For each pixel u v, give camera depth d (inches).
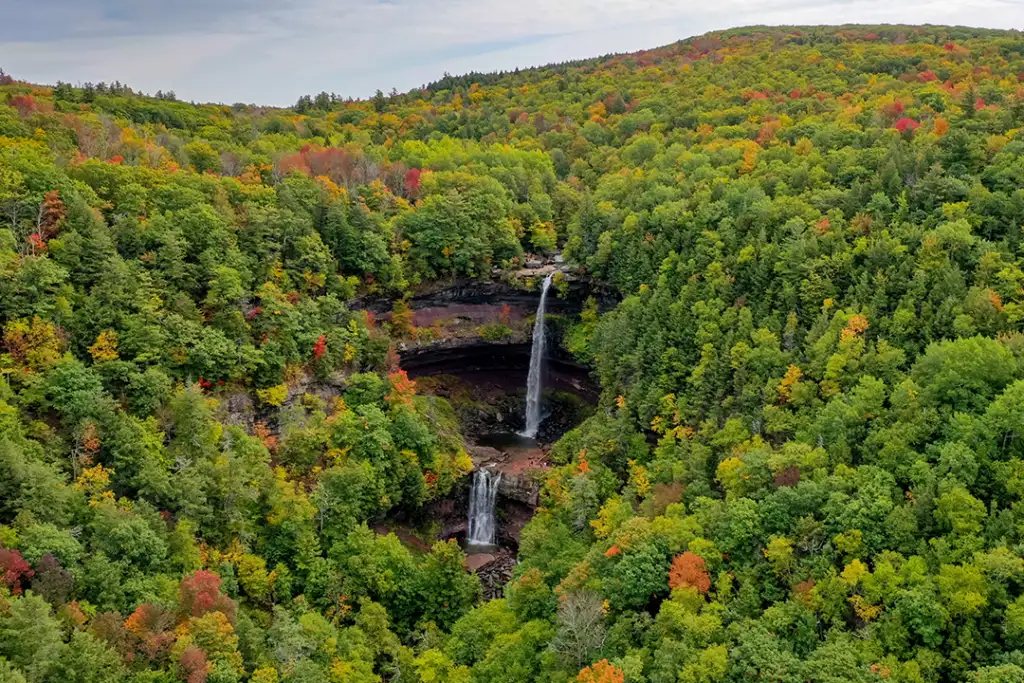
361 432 4037.9
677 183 5315.0
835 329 3467.0
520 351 5433.1
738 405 3629.4
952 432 2795.3
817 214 4156.0
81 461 3031.5
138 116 7086.6
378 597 3417.8
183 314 3762.3
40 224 3639.3
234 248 4146.2
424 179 5826.8
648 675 2527.1
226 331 3909.9
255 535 3395.7
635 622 2741.1
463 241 5177.2
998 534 2500.0
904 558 2564.0
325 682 2741.1
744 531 2854.3
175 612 2667.3
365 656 3026.6
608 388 4480.8
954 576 2388.0
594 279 5231.3
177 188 4288.9
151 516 2965.1
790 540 2773.1
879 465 2871.6
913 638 2410.2
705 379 3833.7
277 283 4313.5
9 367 3125.0
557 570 3257.9
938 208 3799.2
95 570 2615.7
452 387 5354.3
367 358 4579.2
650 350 4158.5
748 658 2437.3
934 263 3499.0
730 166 5241.1
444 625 3361.2
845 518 2706.7
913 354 3282.5
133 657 2458.2
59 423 3159.5
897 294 3535.9
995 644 2317.9
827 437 3100.4
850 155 4655.5
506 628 3058.6
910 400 2965.1
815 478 2935.5
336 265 4692.4
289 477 3791.8
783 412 3351.4
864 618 2477.9
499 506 4362.7
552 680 2647.6
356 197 5137.8
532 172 6491.1
